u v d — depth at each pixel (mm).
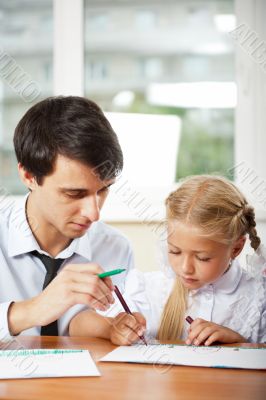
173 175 2104
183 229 1113
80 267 994
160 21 2082
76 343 1018
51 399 668
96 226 1409
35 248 1248
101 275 977
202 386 727
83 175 1039
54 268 1255
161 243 1336
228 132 2066
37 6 2160
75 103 1079
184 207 1140
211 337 1004
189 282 1145
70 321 1248
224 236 1126
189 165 2094
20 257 1263
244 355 891
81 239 1303
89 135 1034
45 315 980
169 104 2094
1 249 1273
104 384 733
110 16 2115
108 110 2129
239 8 2012
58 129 1040
